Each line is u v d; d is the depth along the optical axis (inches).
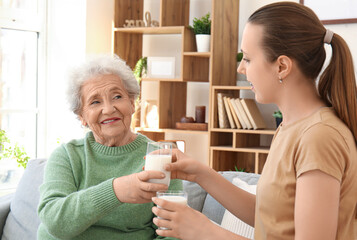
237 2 144.7
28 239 92.0
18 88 160.9
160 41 163.2
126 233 69.4
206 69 153.3
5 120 157.8
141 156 72.2
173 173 58.8
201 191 92.0
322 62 43.9
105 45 161.2
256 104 142.9
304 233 39.4
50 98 164.9
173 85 151.8
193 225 45.1
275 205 43.5
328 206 38.9
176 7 151.4
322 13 131.6
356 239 44.0
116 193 57.9
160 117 147.9
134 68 162.1
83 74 70.5
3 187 156.3
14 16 155.1
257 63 44.8
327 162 39.2
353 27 127.5
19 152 153.3
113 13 163.0
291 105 44.4
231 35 143.6
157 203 46.3
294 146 42.3
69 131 161.0
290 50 42.9
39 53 163.6
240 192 57.3
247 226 78.8
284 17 43.5
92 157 71.6
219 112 136.9
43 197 64.6
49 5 163.0
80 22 155.6
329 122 40.9
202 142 155.9
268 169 45.2
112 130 70.0
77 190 69.9
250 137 140.2
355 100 42.8
